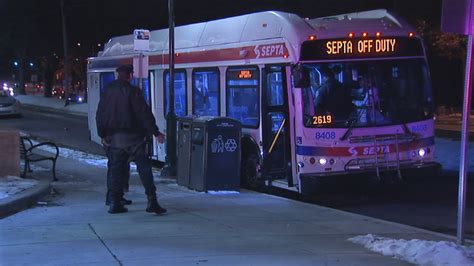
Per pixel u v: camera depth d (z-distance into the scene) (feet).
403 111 33.14
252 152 37.01
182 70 45.24
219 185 35.63
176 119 41.50
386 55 32.99
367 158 32.37
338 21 33.63
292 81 32.27
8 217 25.96
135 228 23.94
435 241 21.72
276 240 22.43
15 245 20.76
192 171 36.70
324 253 20.29
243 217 27.25
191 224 25.13
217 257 19.42
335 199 36.06
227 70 39.14
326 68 32.12
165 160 44.55
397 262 19.03
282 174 34.91
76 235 22.45
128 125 26.30
